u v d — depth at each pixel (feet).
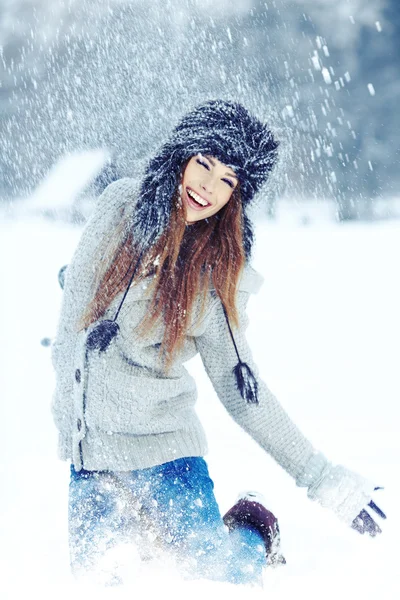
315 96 112.27
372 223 101.19
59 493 12.60
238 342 9.07
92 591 7.83
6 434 16.16
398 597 8.02
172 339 8.57
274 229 83.76
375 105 114.21
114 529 8.63
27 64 99.04
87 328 8.57
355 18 116.16
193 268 8.61
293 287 40.42
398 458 14.67
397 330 29.01
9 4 100.73
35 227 84.28
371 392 20.13
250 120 8.70
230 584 8.07
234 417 9.33
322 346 26.22
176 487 8.78
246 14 108.47
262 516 9.03
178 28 99.91
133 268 8.49
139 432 8.65
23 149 95.35
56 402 8.96
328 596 8.10
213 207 8.57
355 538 10.33
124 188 8.91
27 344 25.75
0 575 8.52
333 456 14.93
